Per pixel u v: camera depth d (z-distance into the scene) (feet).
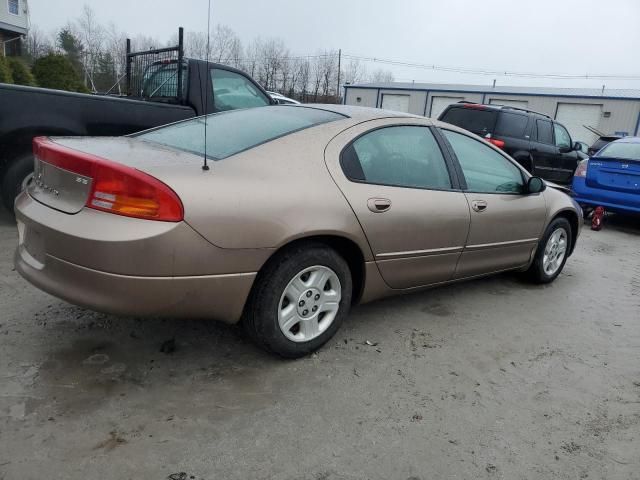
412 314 12.57
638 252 22.04
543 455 7.74
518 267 14.80
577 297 15.12
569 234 16.35
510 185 13.87
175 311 8.04
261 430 7.70
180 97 19.16
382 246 10.27
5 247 14.37
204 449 7.19
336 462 7.19
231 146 9.32
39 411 7.62
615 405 9.29
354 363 9.90
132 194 7.39
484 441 7.93
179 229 7.52
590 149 51.65
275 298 8.91
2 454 6.73
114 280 7.42
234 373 9.14
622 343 12.07
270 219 8.41
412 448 7.62
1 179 15.94
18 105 14.82
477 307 13.48
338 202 9.39
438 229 11.33
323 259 9.42
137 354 9.46
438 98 122.42
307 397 8.64
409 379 9.51
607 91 117.70
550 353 11.16
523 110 33.53
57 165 8.18
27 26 102.99
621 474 7.48
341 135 10.11
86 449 6.96
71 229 7.55
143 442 7.20
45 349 9.31
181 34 18.75
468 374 9.91
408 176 11.04
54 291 7.97
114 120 16.63
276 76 175.73
